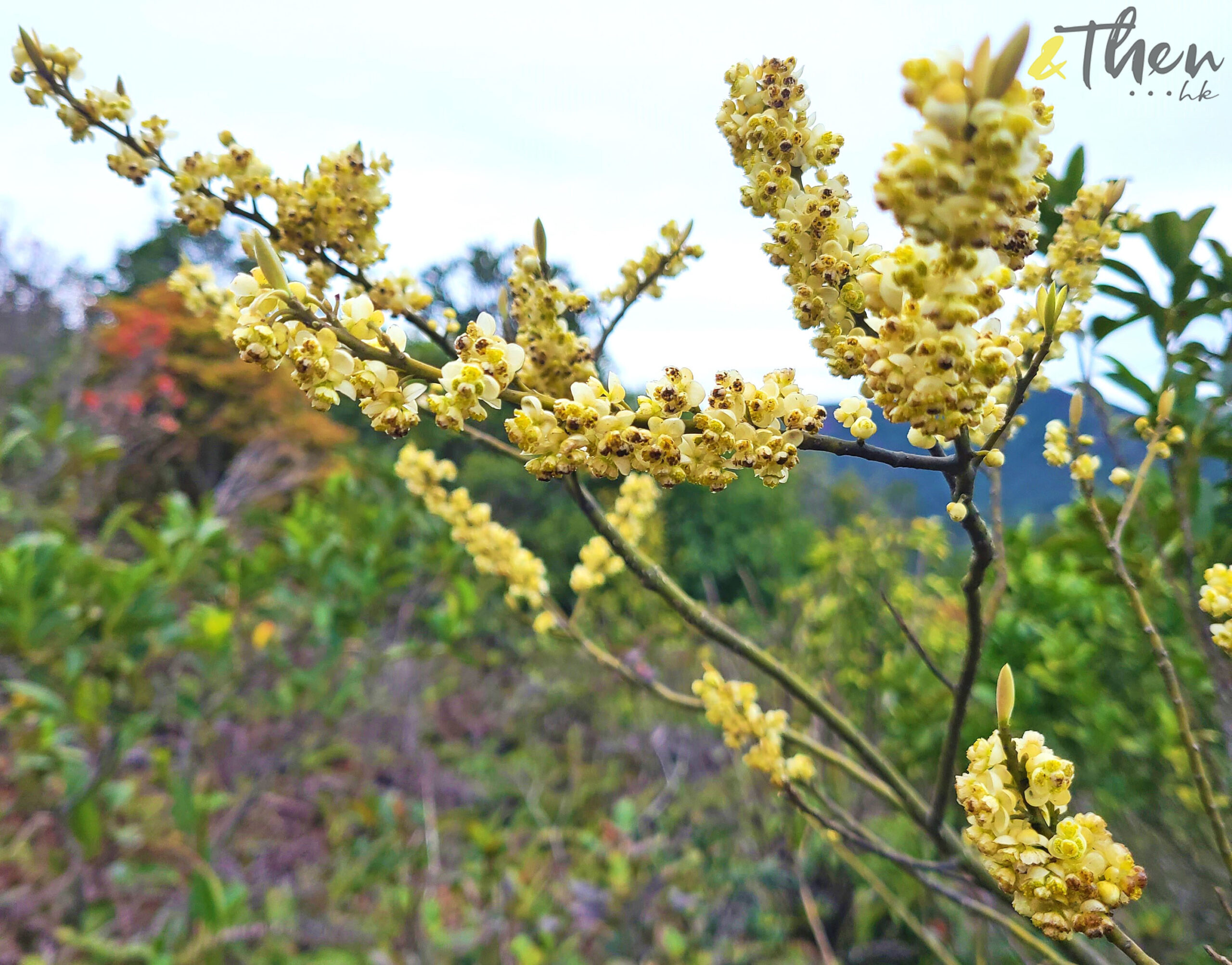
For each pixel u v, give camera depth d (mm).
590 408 627
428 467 1657
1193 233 1298
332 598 3602
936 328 533
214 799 3361
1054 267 1066
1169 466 1261
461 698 6012
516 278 1123
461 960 3373
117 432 6820
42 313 9125
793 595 4371
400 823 4195
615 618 6066
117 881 3160
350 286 1150
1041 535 2604
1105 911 563
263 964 3154
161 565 2963
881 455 659
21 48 1077
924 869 1085
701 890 3836
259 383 10516
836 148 785
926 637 3350
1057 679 2488
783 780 1205
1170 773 2178
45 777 3127
